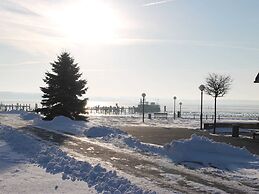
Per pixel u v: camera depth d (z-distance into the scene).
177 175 13.44
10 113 48.75
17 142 20.27
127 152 18.05
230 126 38.34
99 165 13.78
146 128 34.53
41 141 21.08
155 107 88.31
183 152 17.28
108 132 25.12
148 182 12.17
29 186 11.27
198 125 43.22
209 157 17.02
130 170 13.92
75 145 19.94
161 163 15.59
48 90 36.53
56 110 36.00
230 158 17.17
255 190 11.69
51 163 14.58
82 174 12.97
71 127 28.81
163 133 29.20
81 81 37.12
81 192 10.80
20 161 15.30
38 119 34.16
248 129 37.38
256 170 15.10
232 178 13.37
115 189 11.15
